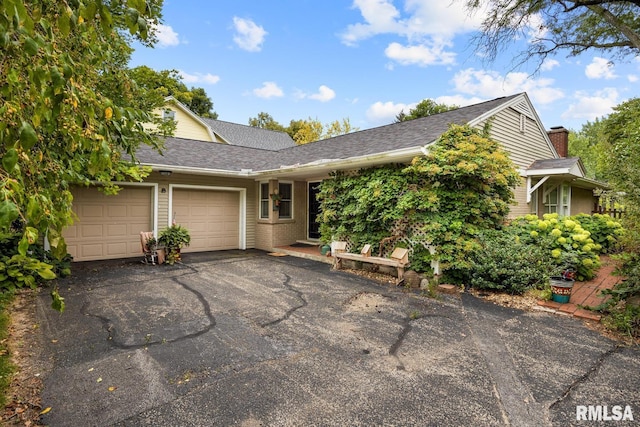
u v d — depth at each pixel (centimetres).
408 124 1024
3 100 156
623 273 455
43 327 411
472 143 661
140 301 522
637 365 329
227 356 342
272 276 708
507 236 646
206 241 1047
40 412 248
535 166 1054
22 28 140
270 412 252
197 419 243
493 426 239
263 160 1220
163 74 744
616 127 1572
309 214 1138
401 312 484
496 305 518
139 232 917
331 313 478
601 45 843
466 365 328
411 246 698
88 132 182
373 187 730
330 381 296
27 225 147
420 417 248
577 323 442
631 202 441
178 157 1002
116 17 383
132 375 302
